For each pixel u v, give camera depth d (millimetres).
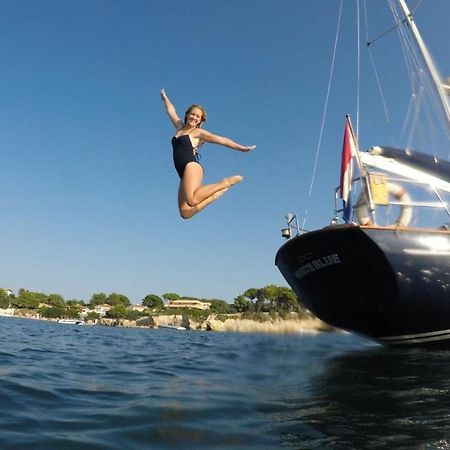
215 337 28844
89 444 4684
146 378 8992
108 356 13664
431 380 8445
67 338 24031
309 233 12664
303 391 7465
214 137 5266
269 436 5047
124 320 134250
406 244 12180
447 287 12516
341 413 6004
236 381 8516
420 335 13453
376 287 12492
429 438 4988
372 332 13953
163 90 5836
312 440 4918
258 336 25438
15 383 7777
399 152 15867
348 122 14672
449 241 12625
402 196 14195
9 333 26062
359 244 12047
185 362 11719
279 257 14852
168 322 123125
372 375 9039
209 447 4664
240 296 114062
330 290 13398
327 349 14555
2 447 4484
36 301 177375
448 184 15250
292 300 91438
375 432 5211
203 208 5016
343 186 14234
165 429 5254
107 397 6980
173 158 5273
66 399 6750
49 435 4934
